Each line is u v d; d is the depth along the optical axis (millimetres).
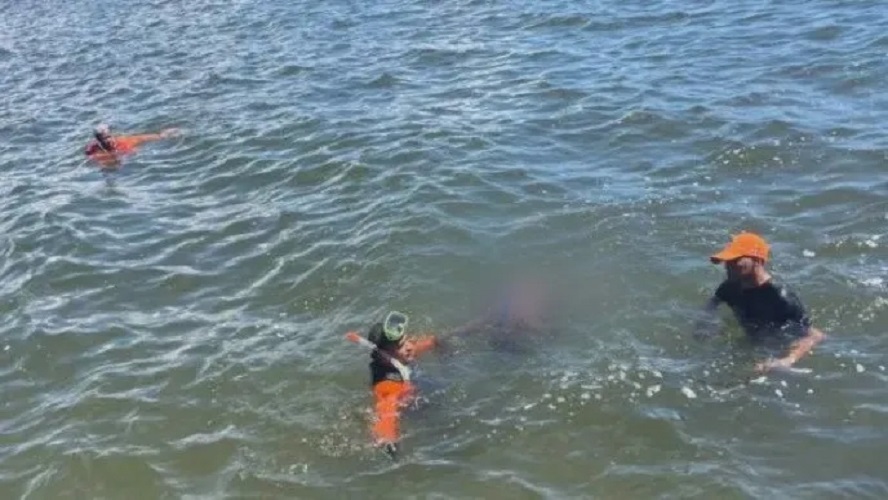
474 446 7125
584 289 9258
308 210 11844
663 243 9906
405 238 10617
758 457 6672
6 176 14727
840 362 7594
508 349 8289
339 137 14156
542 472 6809
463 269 9938
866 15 16594
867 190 10406
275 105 16391
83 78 20578
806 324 7930
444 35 19453
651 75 15172
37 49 24109
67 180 14125
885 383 7297
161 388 8414
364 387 8062
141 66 20844
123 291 10430
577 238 10273
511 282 9594
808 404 7160
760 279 8039
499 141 13195
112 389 8484
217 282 10398
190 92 18078
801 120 12523
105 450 7609
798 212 10180
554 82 15453
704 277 9141
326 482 6949
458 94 15602
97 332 9570
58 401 8438
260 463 7250
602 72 15688
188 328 9477
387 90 16344
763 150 11789
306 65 18703
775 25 16891
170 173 13914
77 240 11828
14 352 9344
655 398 7441
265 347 8906
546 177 11852
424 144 13352
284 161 13625
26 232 12281
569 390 7637
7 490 7309
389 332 7672
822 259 9148
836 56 14750
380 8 22766
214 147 14688
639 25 18156
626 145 12594
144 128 16250
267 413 7879
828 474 6441
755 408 7172
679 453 6816
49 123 17484
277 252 10859
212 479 7156
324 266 10320
